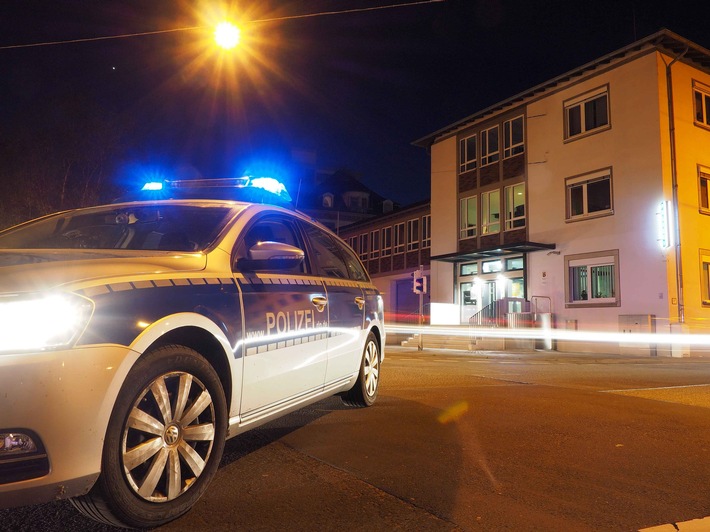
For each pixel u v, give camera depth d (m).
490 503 3.47
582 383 8.96
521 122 25.06
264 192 5.21
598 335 21.16
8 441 2.36
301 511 3.26
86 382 2.51
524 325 22.12
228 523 3.07
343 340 5.16
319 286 4.76
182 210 4.28
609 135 21.28
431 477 3.91
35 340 2.43
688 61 20.86
